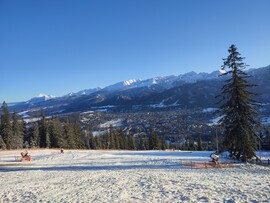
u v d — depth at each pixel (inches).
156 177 994.7
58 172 1347.2
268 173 1179.9
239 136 1525.6
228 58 1574.8
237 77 1556.3
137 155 2623.0
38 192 764.6
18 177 1178.6
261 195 613.3
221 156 1989.4
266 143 3117.6
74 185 875.4
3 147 4077.3
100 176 1108.5
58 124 4709.6
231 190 684.7
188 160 1924.2
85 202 619.8
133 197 649.0
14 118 4510.3
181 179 935.0
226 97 1587.1
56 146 4638.3
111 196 671.1
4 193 767.7
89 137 5374.0
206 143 5954.7
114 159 2197.3
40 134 4714.6
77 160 2226.9
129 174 1147.9
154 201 596.7
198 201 577.6
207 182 850.8
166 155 2551.7
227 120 1578.5
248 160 1560.0
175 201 587.8
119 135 5556.1
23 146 4581.7
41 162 2140.7
